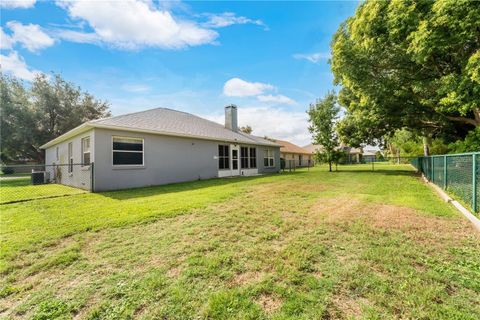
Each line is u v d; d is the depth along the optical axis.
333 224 3.91
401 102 10.74
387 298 1.92
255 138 18.42
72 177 10.69
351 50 9.70
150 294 2.04
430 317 1.69
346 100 15.54
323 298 1.94
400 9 7.00
